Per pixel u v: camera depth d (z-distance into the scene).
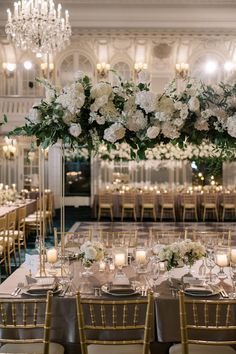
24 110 14.27
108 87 3.35
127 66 16.52
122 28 13.33
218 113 3.30
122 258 3.77
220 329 2.78
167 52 16.14
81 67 16.09
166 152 12.91
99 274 3.92
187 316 3.19
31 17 8.98
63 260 4.23
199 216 13.81
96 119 3.33
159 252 3.59
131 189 14.33
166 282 3.65
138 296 3.32
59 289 3.44
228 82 3.43
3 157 14.38
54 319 3.22
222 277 3.82
